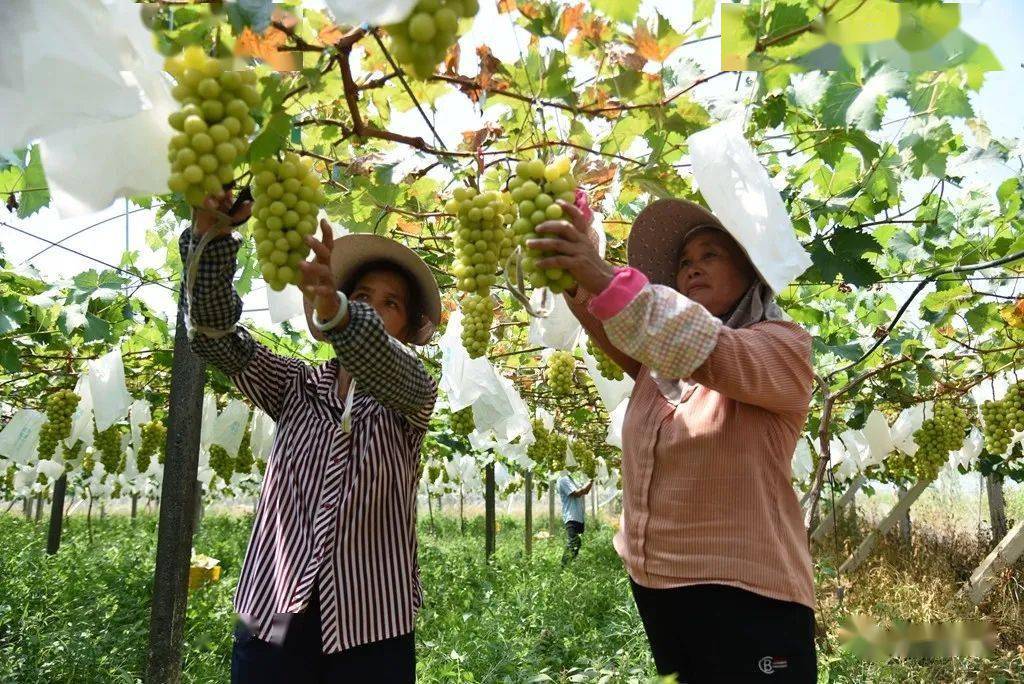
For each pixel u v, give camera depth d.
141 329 5.54
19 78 1.29
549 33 2.44
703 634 1.85
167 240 4.92
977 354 5.54
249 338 2.24
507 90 2.52
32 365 5.53
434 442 8.19
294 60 1.66
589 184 2.81
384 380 1.86
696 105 2.52
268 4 1.31
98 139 1.36
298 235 1.39
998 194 3.97
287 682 1.94
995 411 5.21
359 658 1.99
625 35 2.42
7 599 6.19
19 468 9.91
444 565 10.60
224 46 1.33
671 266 2.40
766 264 1.77
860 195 3.21
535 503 42.06
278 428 2.25
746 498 1.85
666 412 2.04
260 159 1.37
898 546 11.62
